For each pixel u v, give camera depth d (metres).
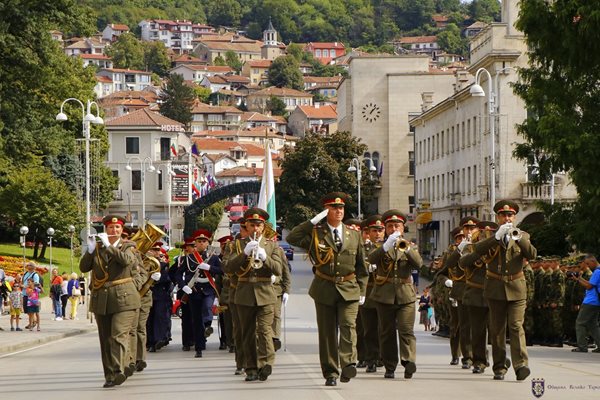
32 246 123.75
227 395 23.92
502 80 99.31
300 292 93.44
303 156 136.38
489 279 25.69
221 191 139.50
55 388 26.88
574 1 52.22
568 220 57.91
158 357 36.00
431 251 136.38
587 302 36.31
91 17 94.44
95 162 136.12
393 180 183.25
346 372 24.67
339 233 24.88
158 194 171.38
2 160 94.94
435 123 134.00
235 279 27.64
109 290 26.23
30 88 95.06
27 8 88.06
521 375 25.38
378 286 26.47
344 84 198.38
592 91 56.00
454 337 30.77
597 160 53.12
